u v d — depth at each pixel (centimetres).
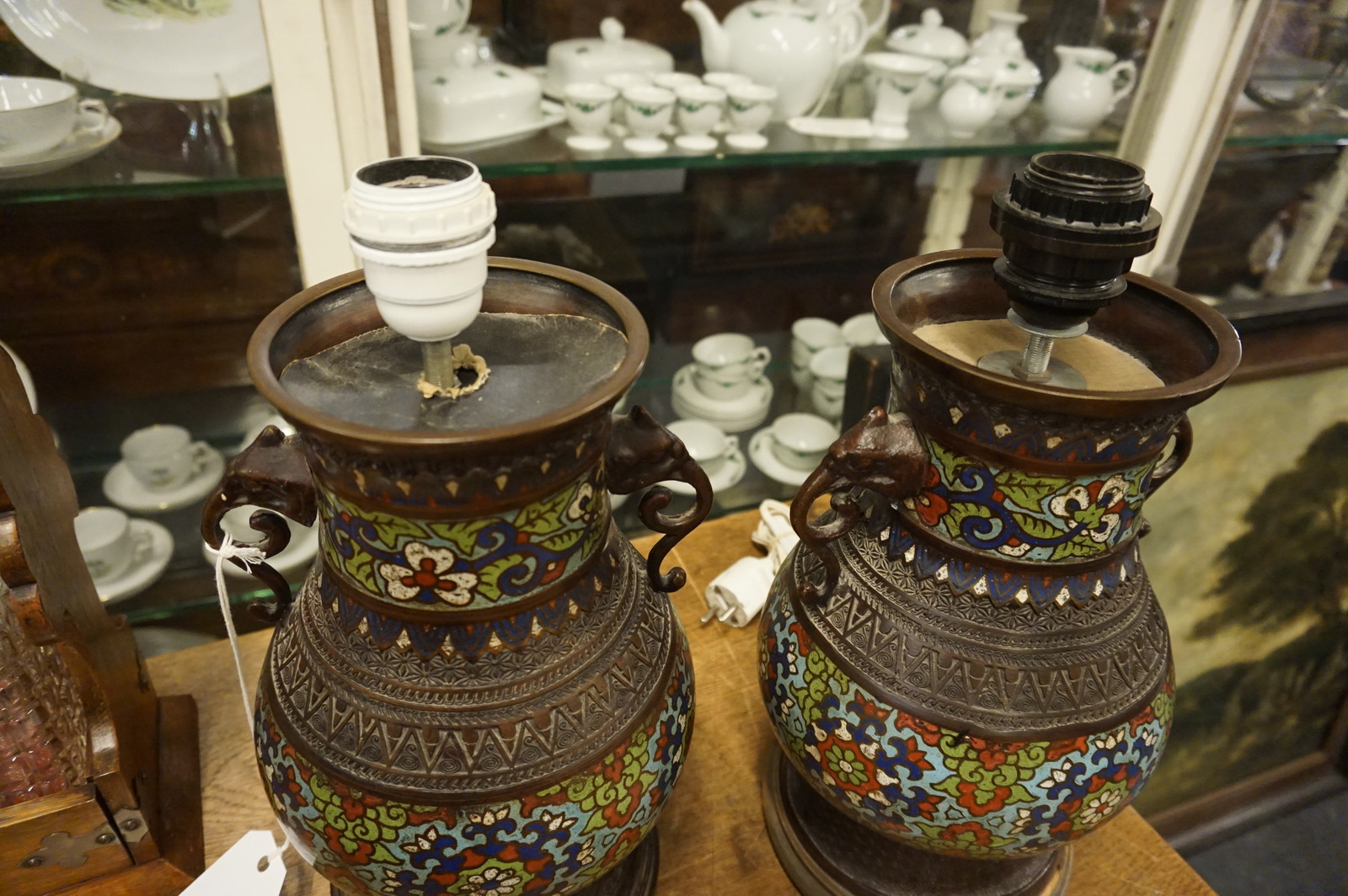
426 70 105
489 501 47
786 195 143
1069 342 65
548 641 54
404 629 53
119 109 94
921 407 56
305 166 91
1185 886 76
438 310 48
